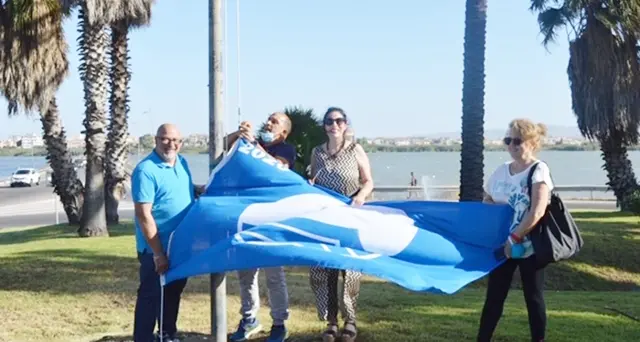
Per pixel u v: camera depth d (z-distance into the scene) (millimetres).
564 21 22234
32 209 35344
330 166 5328
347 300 5426
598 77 22219
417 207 5215
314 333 5906
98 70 17219
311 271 5488
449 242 4949
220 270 4598
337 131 5328
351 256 4625
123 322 6875
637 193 21609
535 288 4844
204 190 5137
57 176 19719
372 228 4820
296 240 4707
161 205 4977
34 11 15609
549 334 6008
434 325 6277
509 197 4934
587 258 14289
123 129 20141
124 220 23453
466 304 7508
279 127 5508
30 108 16438
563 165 110312
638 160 129125
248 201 4938
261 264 4555
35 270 10062
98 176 16969
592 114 22828
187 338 5855
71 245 13609
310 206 4926
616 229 16828
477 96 13430
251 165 5078
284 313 5637
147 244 5078
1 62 15875
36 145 155625
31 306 7688
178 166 5125
